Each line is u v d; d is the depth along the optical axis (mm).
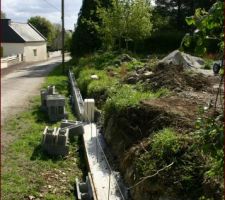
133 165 6824
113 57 23938
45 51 58719
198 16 3164
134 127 8242
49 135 9445
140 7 26031
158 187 5773
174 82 11469
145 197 5977
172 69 13398
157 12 41156
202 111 3566
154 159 6242
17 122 12586
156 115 7965
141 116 8320
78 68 23625
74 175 8414
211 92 11039
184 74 12570
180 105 8672
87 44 36344
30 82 22969
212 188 5062
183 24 42469
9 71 31922
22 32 52094
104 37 27125
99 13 28828
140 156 6668
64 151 9398
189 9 41719
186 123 7133
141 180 6164
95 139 10031
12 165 8641
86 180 7664
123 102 9133
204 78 12695
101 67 21016
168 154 6109
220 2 3010
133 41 31516
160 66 15570
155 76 12984
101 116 11438
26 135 10992
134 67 19219
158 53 32906
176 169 5766
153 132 7344
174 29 41062
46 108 14156
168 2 43750
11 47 49625
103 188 7031
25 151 9594
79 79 18734
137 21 26047
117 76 17641
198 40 3213
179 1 42125
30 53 52219
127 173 7059
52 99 12820
